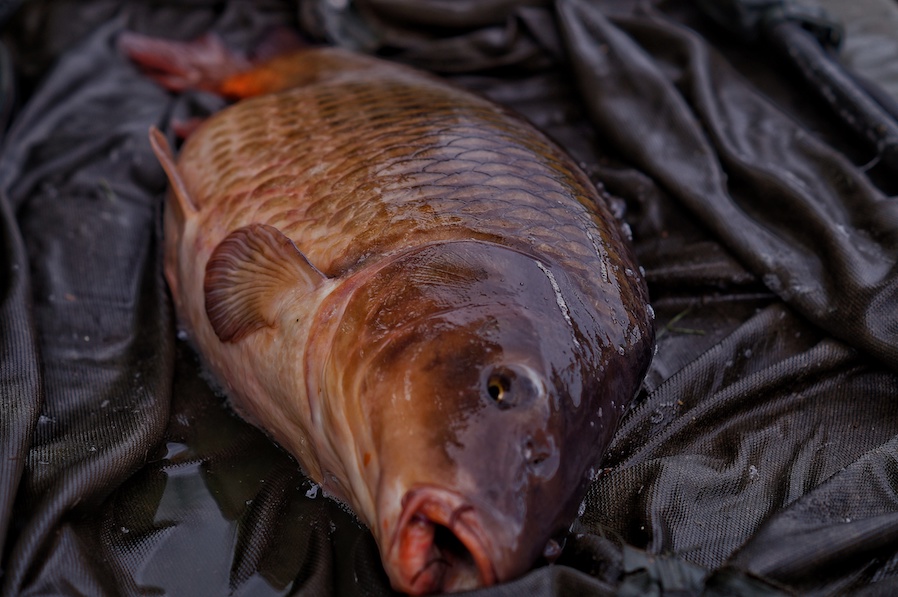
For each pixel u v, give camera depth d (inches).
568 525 27.1
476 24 45.4
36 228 37.1
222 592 28.1
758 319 33.1
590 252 29.5
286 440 30.7
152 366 32.8
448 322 26.9
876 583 26.2
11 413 29.5
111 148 39.9
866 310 31.7
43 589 26.9
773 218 35.6
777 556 26.3
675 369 32.9
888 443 29.2
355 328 27.7
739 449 30.2
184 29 48.5
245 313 30.1
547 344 26.8
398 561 25.3
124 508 29.6
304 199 31.3
